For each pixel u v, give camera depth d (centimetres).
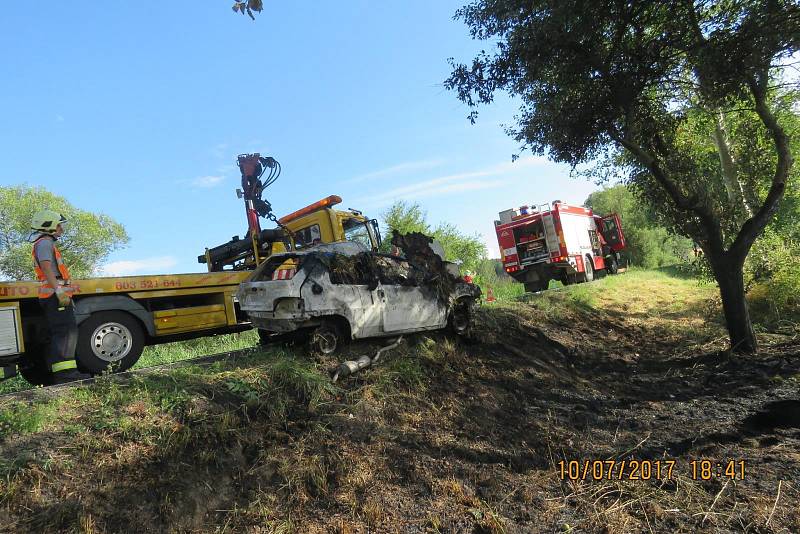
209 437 465
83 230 2627
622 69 898
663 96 1082
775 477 515
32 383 729
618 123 982
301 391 572
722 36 818
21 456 379
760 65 771
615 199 4072
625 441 626
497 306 1173
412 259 869
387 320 755
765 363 911
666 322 1379
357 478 475
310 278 677
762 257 1262
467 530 431
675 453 585
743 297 1001
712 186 1048
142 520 380
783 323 1148
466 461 538
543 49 845
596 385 868
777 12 727
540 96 998
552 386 820
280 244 976
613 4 822
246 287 711
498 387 757
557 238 1881
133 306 698
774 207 962
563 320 1234
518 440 611
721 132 1417
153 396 490
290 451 488
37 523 347
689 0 820
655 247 3625
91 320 659
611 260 2494
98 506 372
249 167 1048
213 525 405
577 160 1027
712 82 819
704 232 1032
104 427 434
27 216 2531
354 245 782
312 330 691
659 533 433
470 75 909
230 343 1051
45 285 579
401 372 680
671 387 856
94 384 503
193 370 562
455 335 885
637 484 514
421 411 620
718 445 600
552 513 465
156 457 426
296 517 427
